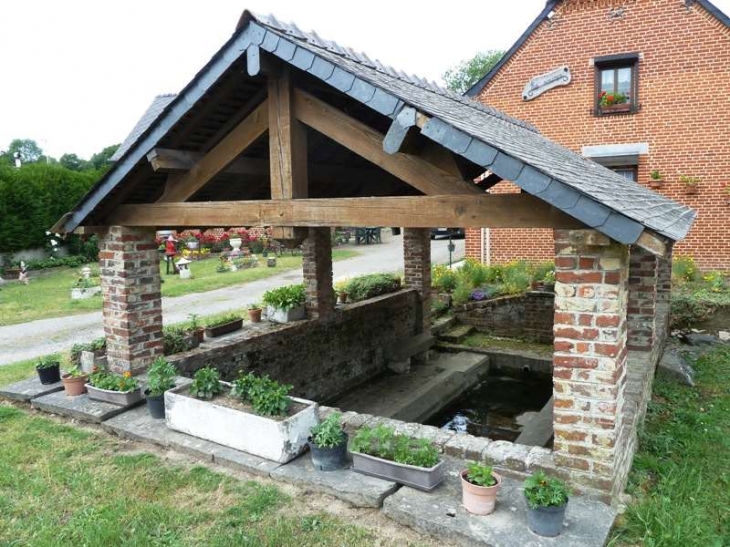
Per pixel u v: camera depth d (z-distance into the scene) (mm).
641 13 13312
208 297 16078
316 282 8906
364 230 32281
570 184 3328
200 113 5184
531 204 3822
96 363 6848
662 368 8023
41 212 22797
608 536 3621
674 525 3730
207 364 6902
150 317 6566
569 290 3895
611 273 3746
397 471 4203
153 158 5297
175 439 5176
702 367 8617
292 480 4410
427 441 4309
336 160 7469
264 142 5926
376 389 9609
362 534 3781
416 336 11258
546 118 14633
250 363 7637
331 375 9234
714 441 5781
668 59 13227
